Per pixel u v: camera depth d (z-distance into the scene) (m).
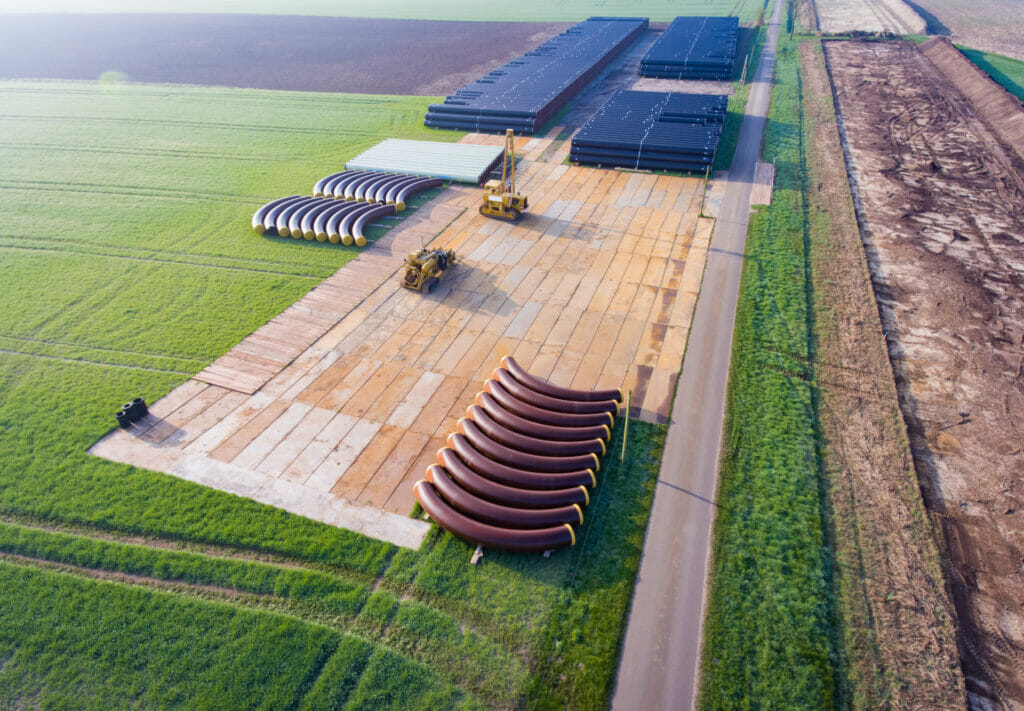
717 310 29.14
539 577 17.31
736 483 20.16
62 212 38.84
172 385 24.45
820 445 21.88
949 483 20.73
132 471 20.52
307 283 31.41
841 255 33.72
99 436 21.89
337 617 16.34
